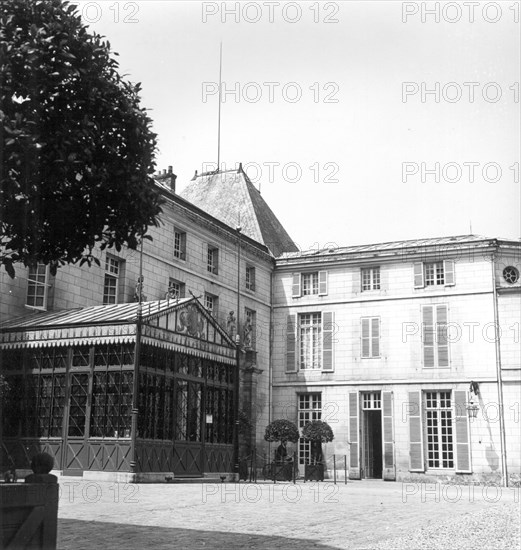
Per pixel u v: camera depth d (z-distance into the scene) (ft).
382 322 95.76
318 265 100.94
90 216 22.63
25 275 62.49
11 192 19.12
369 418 98.43
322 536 27.17
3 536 16.30
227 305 91.81
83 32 21.33
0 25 19.80
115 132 22.27
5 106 19.57
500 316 89.51
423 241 96.84
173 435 60.59
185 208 84.07
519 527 31.50
